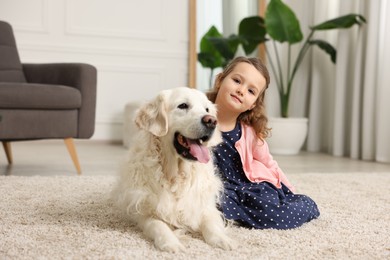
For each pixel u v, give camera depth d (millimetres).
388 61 3742
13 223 1484
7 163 3199
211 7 5086
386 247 1319
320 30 4570
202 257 1175
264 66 1728
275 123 4340
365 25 4086
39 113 2602
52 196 1943
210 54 5078
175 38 5086
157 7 5020
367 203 1981
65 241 1289
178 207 1405
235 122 1735
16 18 4602
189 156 1365
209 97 1790
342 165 3578
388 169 3363
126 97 4980
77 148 4340
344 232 1476
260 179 1698
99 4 4836
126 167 1484
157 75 5055
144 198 1402
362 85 4160
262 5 5172
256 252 1234
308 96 4949
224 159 1692
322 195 2160
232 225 1548
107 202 1845
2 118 2504
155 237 1281
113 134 4969
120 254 1177
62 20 4730
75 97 2697
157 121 1403
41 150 4121
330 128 4703
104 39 4875
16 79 3182
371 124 3963
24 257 1144
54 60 4734
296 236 1415
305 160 3910
